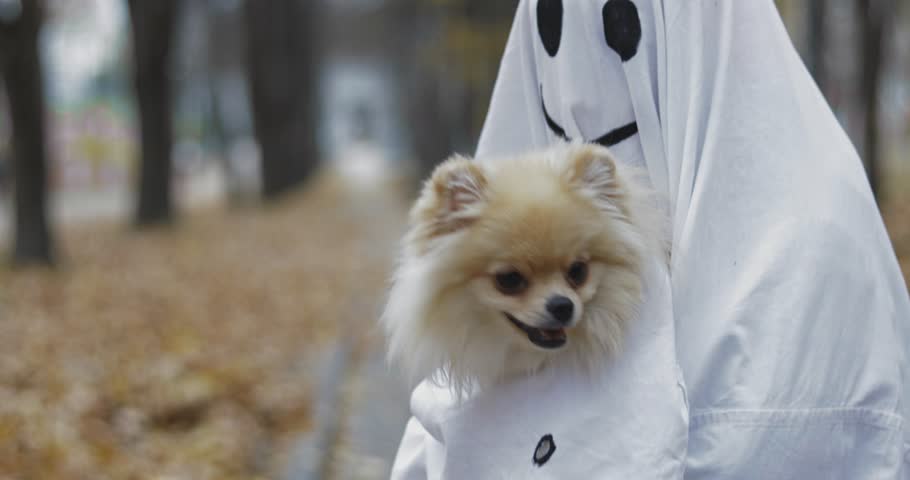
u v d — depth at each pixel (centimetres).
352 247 1991
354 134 10400
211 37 4012
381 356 959
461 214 240
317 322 1132
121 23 3055
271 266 1644
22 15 1359
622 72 267
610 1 264
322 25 6025
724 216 242
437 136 3183
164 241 1992
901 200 1883
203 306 1192
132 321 1049
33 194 1418
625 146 270
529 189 237
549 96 283
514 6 1681
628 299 234
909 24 2875
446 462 246
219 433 668
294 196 3669
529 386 240
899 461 225
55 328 984
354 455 655
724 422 224
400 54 4497
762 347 227
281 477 605
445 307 243
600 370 233
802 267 232
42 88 1420
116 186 5488
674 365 226
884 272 245
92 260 1608
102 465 586
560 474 223
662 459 215
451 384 256
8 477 548
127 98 5688
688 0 255
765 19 257
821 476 221
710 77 254
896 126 4028
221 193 4659
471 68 1717
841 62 1736
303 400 770
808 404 221
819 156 247
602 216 236
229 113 5309
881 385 228
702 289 238
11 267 1403
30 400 689
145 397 730
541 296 227
